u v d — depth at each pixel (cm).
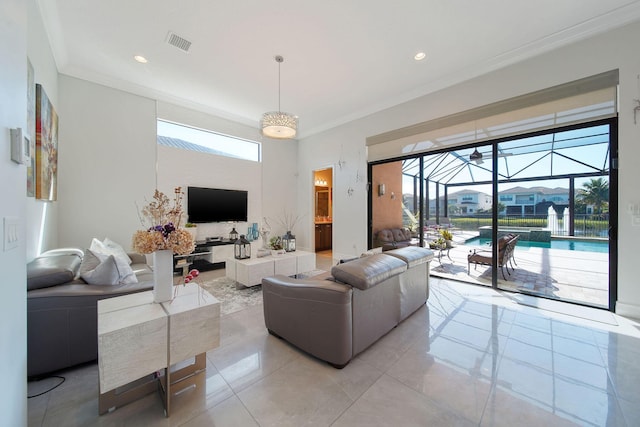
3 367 84
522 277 333
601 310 271
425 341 214
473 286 360
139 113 412
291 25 268
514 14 252
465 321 251
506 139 335
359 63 336
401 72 357
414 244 440
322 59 328
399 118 441
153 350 135
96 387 158
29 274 165
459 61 331
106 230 382
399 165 459
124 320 133
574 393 151
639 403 143
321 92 419
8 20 90
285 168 634
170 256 161
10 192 91
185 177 466
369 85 395
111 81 378
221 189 511
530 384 160
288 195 640
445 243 404
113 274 189
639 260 248
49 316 163
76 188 357
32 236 229
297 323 195
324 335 178
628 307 254
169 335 140
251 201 569
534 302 298
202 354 169
